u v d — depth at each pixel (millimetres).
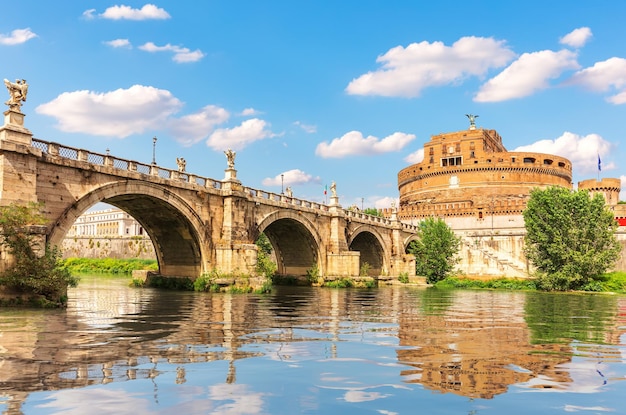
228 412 9680
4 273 28250
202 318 25281
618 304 43125
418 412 9844
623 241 79188
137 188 39875
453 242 83000
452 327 23406
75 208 35062
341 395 10961
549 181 121500
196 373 12750
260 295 44688
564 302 44938
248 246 48000
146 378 12125
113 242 106250
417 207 116812
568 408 10219
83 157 35844
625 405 10484
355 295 48875
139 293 43656
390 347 17172
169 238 50594
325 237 68062
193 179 46500
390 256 85250
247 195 51906
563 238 68000
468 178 121000
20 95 31500
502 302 42844
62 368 12984
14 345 16188
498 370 13664
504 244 86688
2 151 29938
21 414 9273
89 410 9594
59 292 29578
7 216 28250
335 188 70188
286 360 14617
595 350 17406
